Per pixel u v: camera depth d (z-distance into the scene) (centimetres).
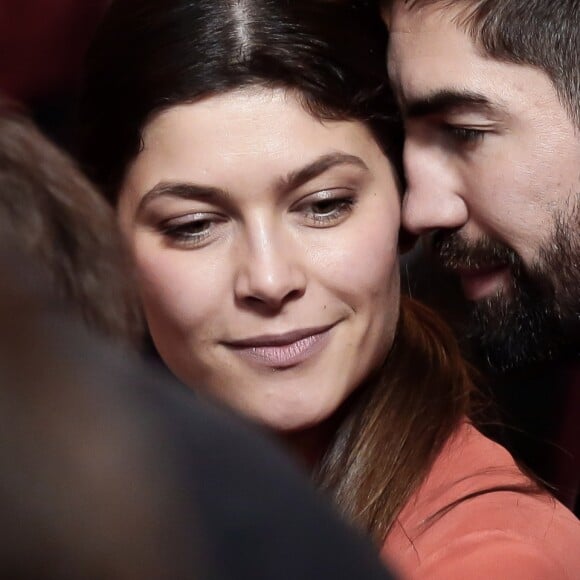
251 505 109
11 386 102
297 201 244
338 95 243
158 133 243
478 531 228
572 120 261
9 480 100
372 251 250
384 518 249
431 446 258
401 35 263
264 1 243
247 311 247
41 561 99
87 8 411
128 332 136
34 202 131
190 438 110
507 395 334
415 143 271
